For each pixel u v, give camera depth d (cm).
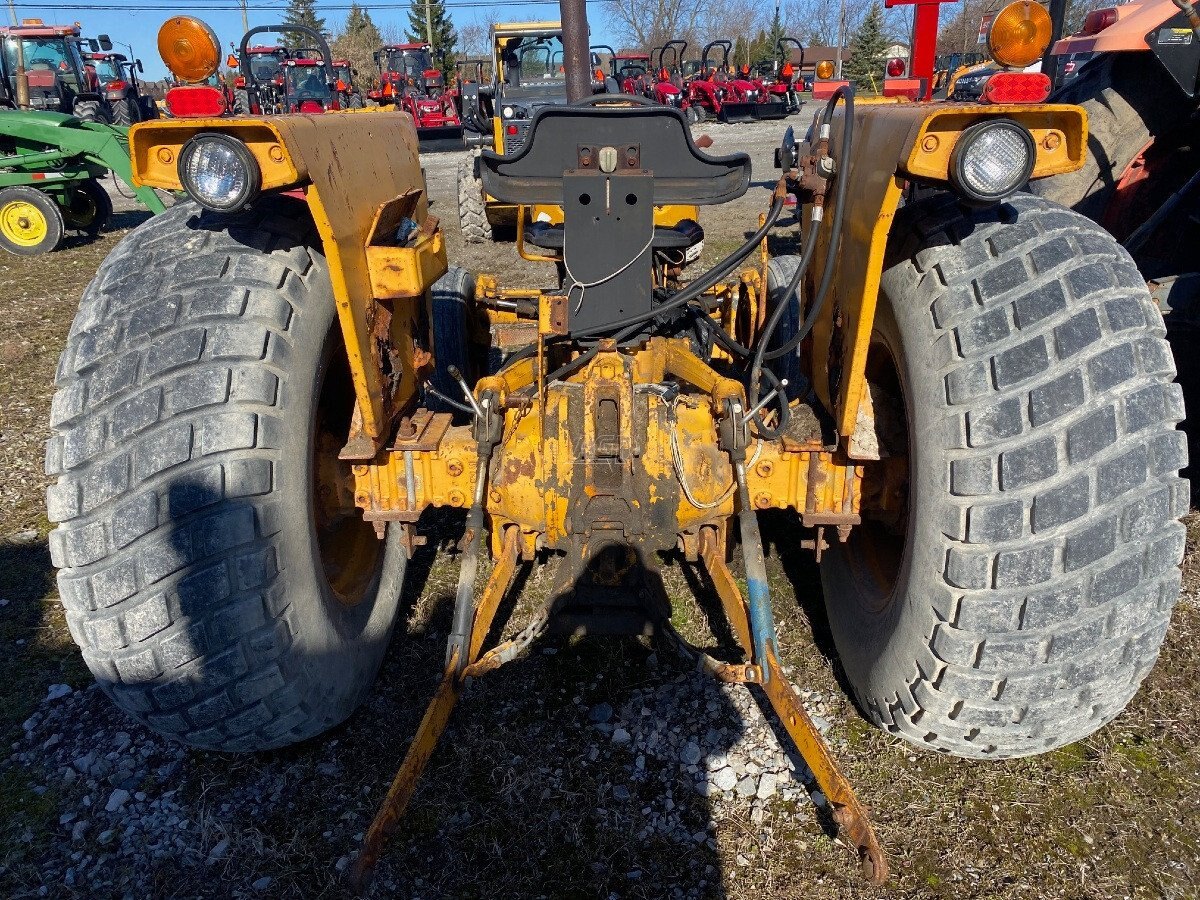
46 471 205
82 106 1554
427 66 2605
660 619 255
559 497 244
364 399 217
